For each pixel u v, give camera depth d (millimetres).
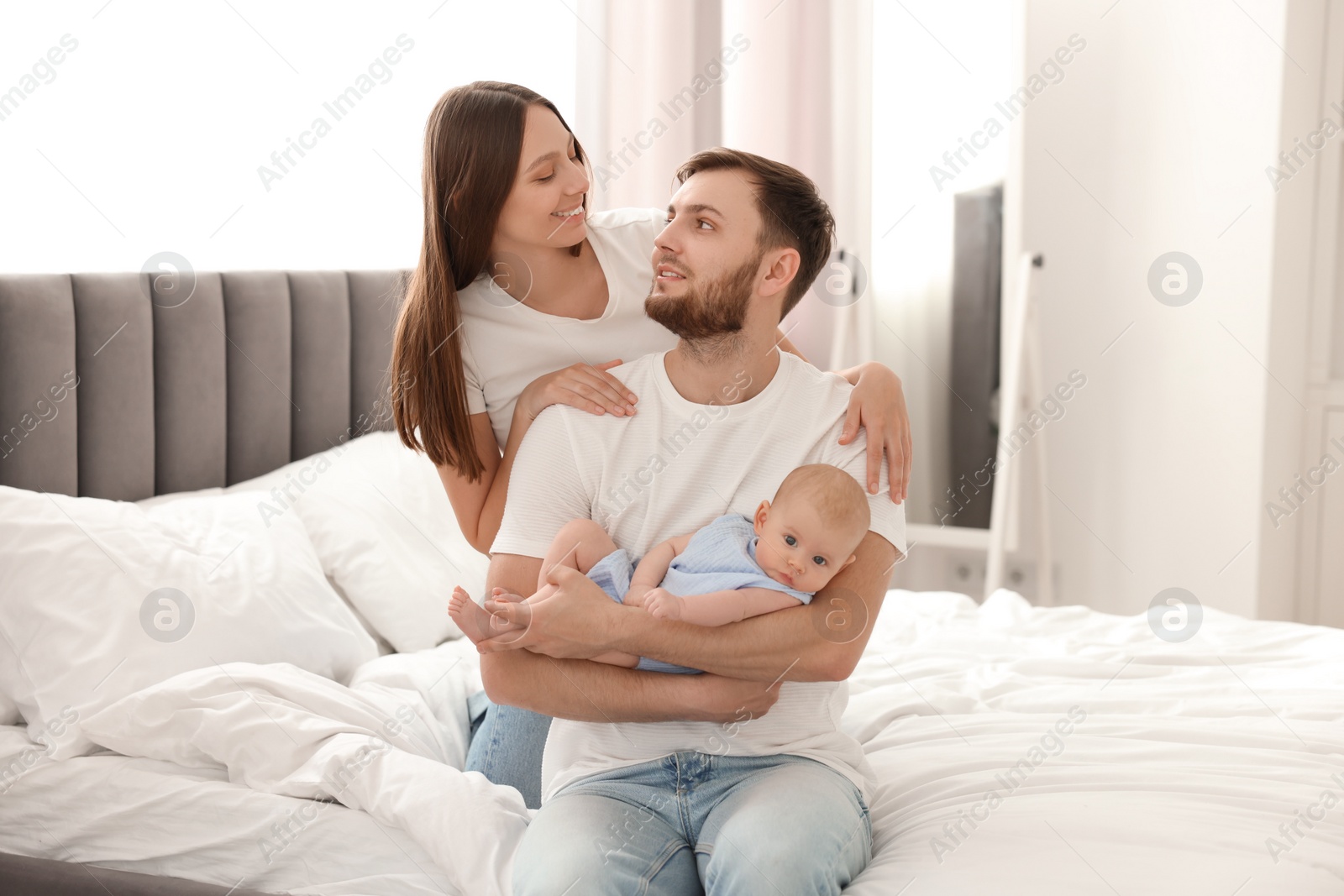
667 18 2893
